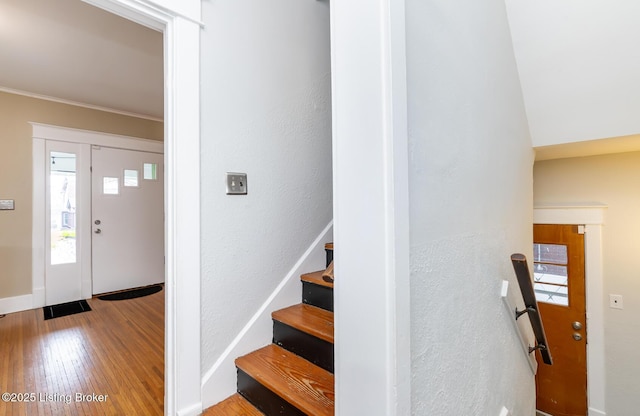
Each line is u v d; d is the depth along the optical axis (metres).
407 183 0.68
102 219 3.82
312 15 1.83
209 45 1.33
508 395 1.46
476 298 1.12
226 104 1.39
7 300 3.17
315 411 1.07
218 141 1.36
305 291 1.71
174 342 1.23
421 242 0.76
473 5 1.14
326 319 1.47
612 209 2.63
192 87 1.26
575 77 1.75
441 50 0.89
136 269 4.10
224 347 1.38
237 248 1.43
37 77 2.91
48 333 2.64
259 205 1.53
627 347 2.60
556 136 2.01
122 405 1.67
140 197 4.14
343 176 0.71
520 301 1.72
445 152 0.90
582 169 2.75
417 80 0.76
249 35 1.49
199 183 1.29
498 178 1.39
